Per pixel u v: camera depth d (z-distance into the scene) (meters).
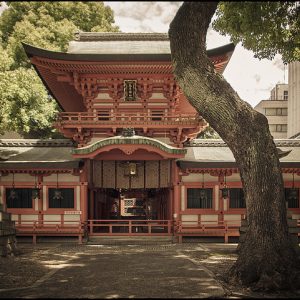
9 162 23.81
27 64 33.69
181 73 14.00
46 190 24.91
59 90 29.48
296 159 25.72
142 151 24.83
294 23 17.06
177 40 13.62
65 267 14.99
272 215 12.88
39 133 36.78
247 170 13.38
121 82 26.25
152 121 24.84
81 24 37.19
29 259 17.11
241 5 13.87
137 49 26.98
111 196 36.00
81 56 24.05
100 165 26.89
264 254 12.45
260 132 13.45
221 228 24.69
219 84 13.87
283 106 73.38
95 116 25.06
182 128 25.03
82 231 23.77
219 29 18.22
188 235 23.98
